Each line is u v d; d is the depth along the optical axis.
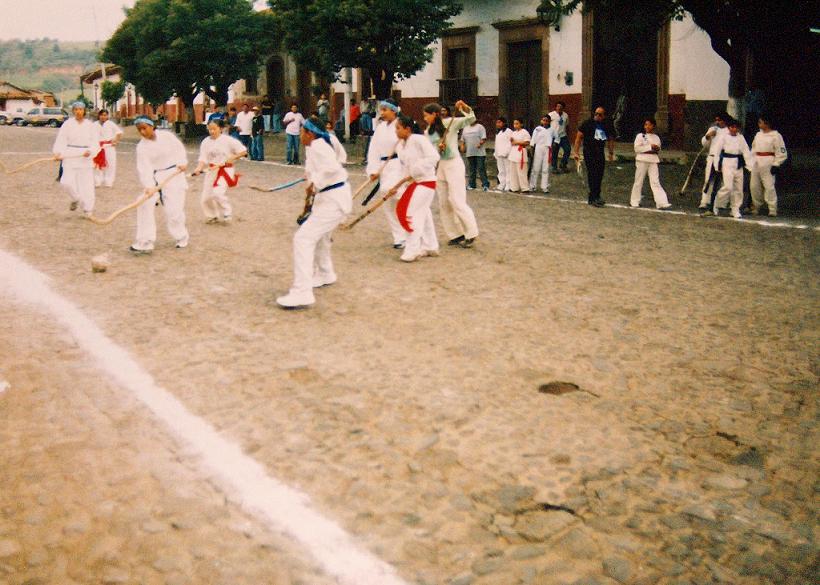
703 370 5.79
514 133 17.02
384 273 8.81
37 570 3.34
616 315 7.20
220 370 5.65
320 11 21.77
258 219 12.66
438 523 3.74
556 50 25.17
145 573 3.33
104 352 5.97
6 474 4.11
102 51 36.38
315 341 6.34
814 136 23.48
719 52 16.19
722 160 13.34
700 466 4.33
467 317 7.09
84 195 12.24
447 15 22.80
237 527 3.67
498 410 5.03
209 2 33.00
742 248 10.55
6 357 5.82
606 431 4.75
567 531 3.69
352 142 29.05
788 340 6.48
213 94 35.09
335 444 4.52
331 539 3.59
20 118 60.19
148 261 9.29
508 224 12.48
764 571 3.42
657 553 3.54
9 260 9.13
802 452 4.50
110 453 4.36
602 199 15.66
